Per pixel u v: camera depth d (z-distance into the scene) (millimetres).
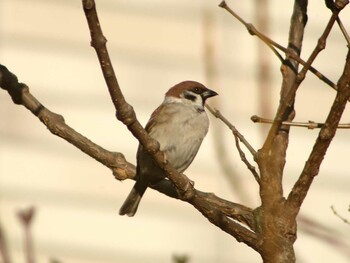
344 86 4574
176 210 11117
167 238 11039
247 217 5387
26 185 10945
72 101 11336
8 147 11016
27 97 5418
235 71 11445
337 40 12023
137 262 11023
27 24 11422
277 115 4504
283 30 11672
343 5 4547
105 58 4781
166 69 11602
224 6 4969
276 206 4480
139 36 11672
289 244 4457
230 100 11344
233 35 11523
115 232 10969
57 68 11383
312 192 11547
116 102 5062
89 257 10875
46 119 5422
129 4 11727
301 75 4539
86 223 10969
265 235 4484
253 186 10938
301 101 11836
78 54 11445
